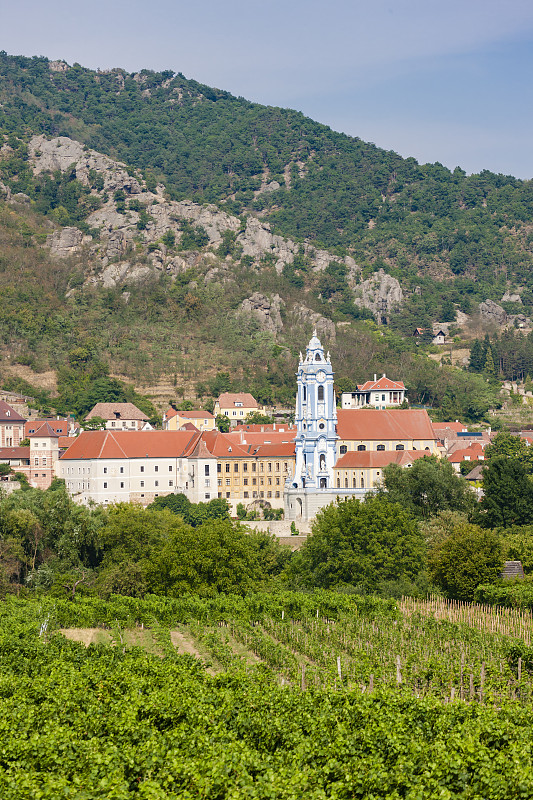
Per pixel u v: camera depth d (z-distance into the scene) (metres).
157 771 63.78
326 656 104.56
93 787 60.47
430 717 74.00
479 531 153.12
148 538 171.25
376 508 164.00
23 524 164.00
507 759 63.38
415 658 99.88
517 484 192.38
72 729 72.38
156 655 106.06
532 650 98.19
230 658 102.94
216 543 153.00
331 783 60.31
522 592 133.38
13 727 71.06
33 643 106.38
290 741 69.19
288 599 133.38
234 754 63.56
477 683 91.19
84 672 89.69
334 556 160.62
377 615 125.00
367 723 71.56
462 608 138.12
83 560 169.62
